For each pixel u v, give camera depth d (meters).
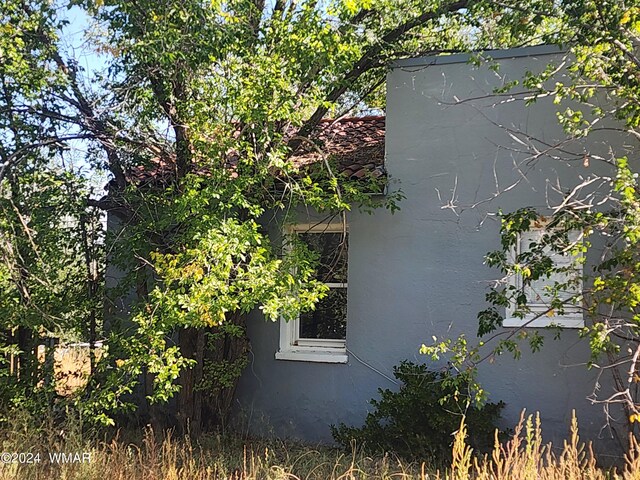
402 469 7.16
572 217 6.67
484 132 9.23
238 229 7.52
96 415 8.06
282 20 8.48
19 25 8.09
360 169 9.58
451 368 8.23
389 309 9.46
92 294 9.44
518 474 5.44
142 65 8.19
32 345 9.40
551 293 7.29
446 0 9.32
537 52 9.01
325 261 10.15
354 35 8.95
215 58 7.97
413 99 9.60
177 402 9.73
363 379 9.49
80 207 9.02
